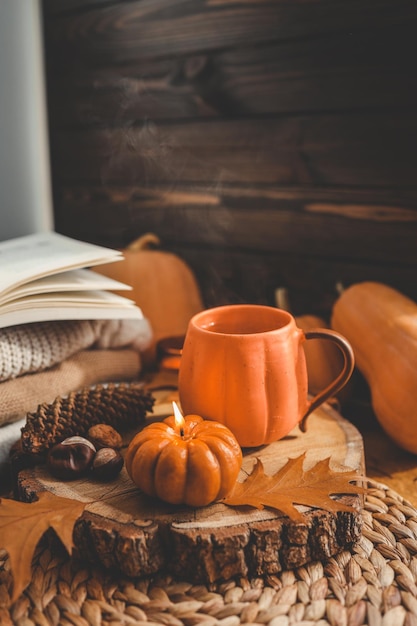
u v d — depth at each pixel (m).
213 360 0.62
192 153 0.96
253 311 0.68
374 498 0.66
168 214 1.00
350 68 0.82
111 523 0.57
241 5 0.88
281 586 0.57
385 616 0.55
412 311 0.77
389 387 0.73
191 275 0.96
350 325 0.81
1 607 0.56
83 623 0.55
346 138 0.84
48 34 1.05
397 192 0.82
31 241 0.83
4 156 1.04
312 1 0.83
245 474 0.62
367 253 0.86
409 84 0.79
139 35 0.97
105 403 0.67
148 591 0.57
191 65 0.93
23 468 0.66
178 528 0.56
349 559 0.59
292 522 0.57
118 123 1.01
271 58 0.87
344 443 0.66
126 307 0.72
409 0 0.77
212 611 0.55
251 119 0.91
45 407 0.66
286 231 0.91
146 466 0.58
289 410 0.63
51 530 0.59
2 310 0.66
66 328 0.74
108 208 1.05
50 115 1.08
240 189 0.94
